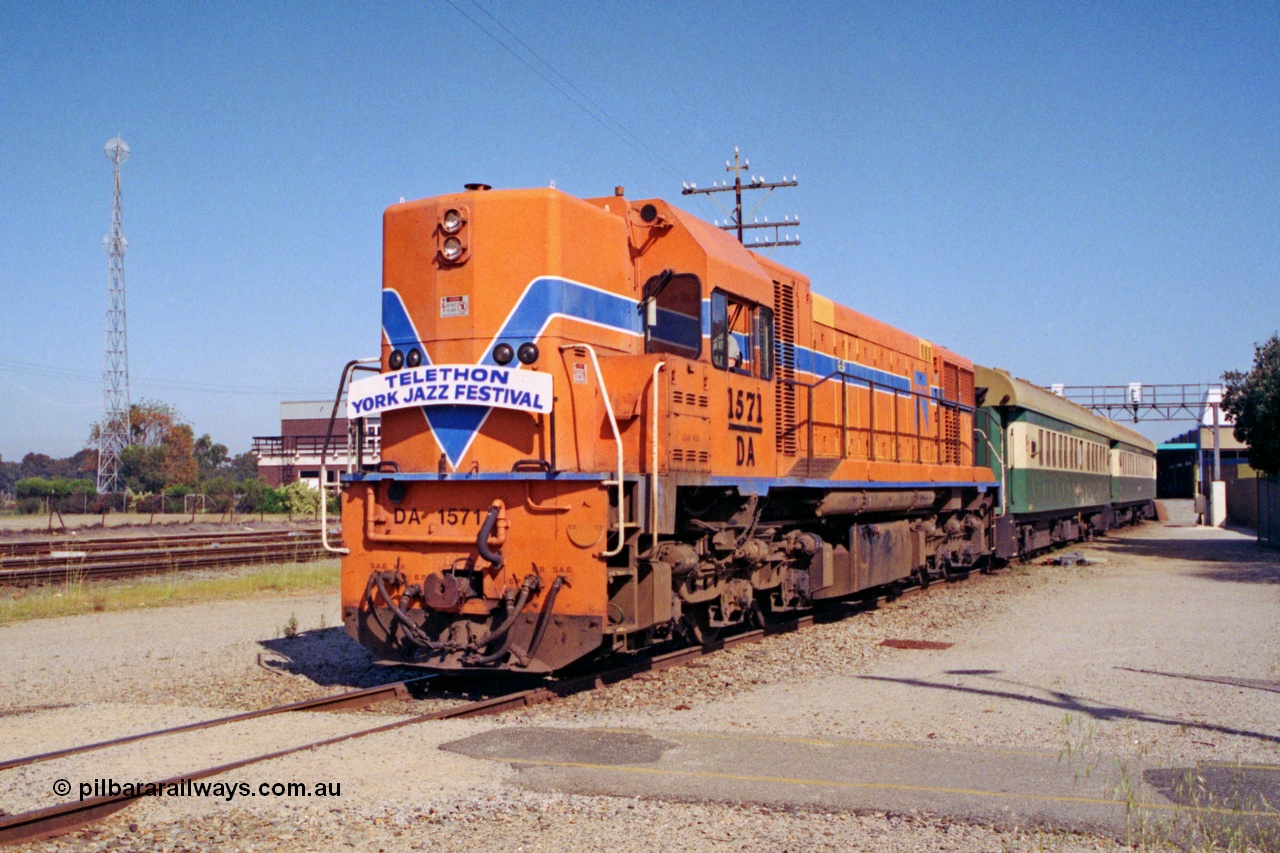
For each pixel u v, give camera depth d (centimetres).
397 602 909
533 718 817
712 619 1116
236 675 1040
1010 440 2272
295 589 1883
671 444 921
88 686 997
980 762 684
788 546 1290
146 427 7712
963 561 1995
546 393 877
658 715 827
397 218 973
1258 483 3184
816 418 1362
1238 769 667
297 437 7394
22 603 1577
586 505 845
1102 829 557
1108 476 3550
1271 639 1218
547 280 919
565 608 850
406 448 936
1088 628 1320
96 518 4988
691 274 1020
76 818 571
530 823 570
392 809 591
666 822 571
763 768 670
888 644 1204
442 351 935
